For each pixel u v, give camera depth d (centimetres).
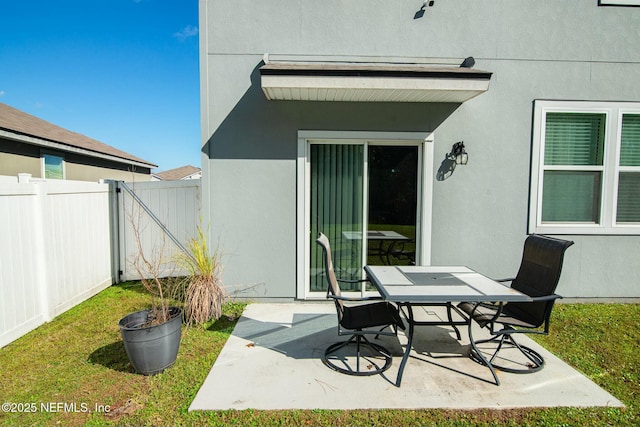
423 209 516
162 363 318
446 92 441
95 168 1307
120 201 622
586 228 522
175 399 281
